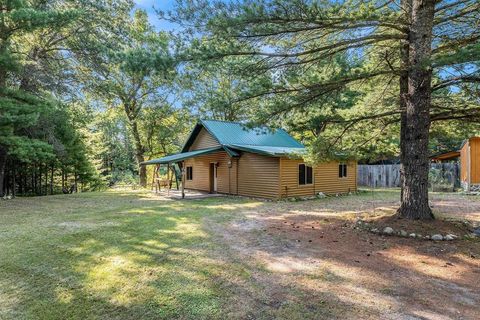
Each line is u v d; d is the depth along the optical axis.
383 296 3.57
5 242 5.89
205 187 17.03
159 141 24.05
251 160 14.04
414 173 6.61
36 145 12.02
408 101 6.66
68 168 19.12
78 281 4.08
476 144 14.38
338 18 5.69
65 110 14.42
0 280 4.13
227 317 3.16
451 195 13.77
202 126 17.06
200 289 3.82
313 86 6.66
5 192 17.22
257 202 12.13
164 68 5.96
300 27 5.96
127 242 5.91
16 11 10.07
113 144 28.72
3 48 11.20
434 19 6.62
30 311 3.34
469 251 5.17
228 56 6.29
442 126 8.45
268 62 6.73
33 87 12.97
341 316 3.13
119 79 19.75
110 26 14.54
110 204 11.67
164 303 3.47
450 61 4.88
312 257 4.98
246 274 4.29
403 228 6.18
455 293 3.65
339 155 8.27
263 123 6.95
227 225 7.48
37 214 9.20
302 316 3.14
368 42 6.59
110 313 3.29
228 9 5.61
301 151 10.14
